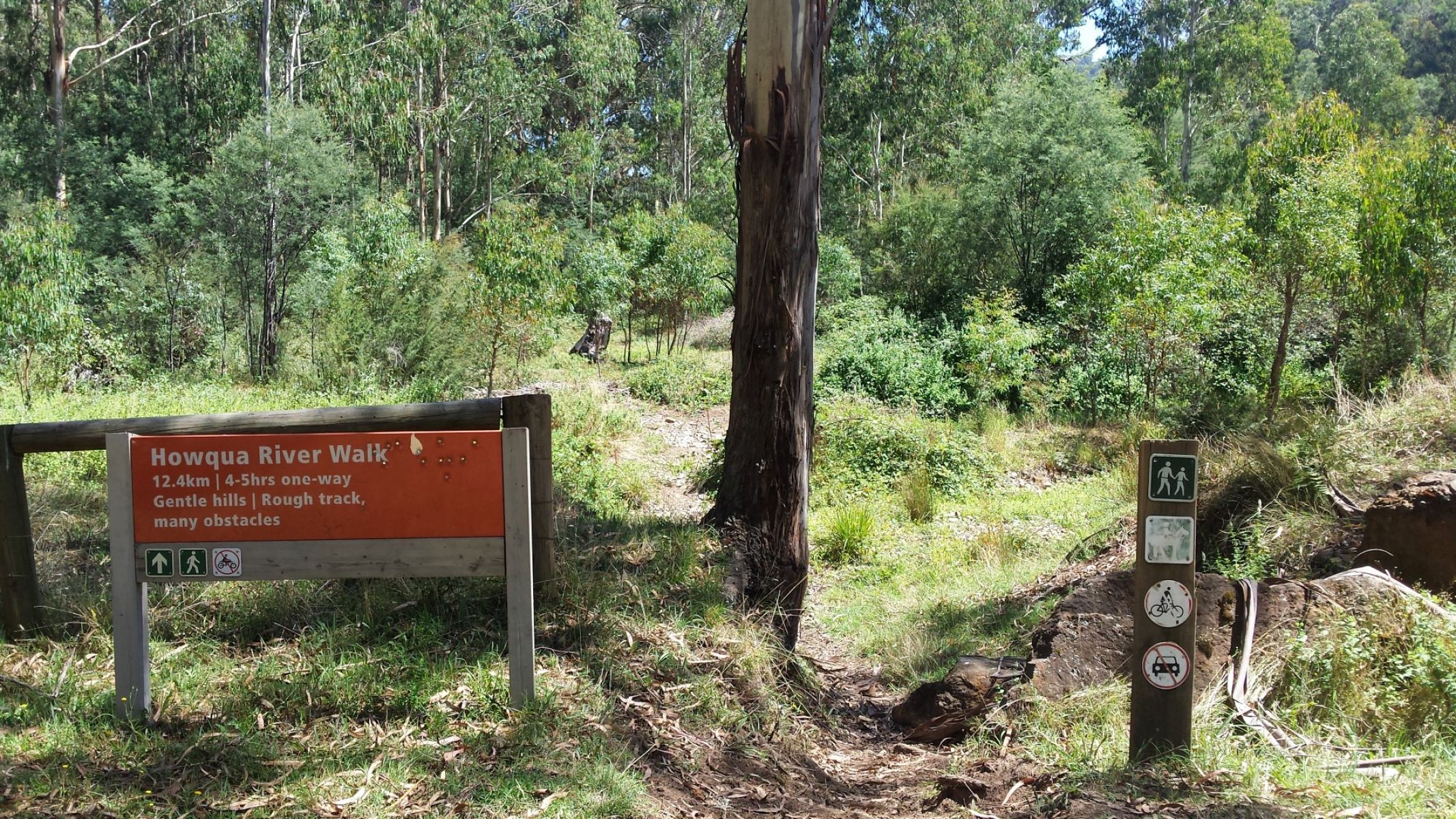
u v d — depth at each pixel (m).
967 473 12.30
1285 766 3.69
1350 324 15.43
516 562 4.12
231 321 19.86
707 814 3.92
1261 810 3.30
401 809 3.53
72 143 26.39
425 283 17.03
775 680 5.57
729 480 7.02
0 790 3.39
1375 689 4.26
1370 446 7.56
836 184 35.31
